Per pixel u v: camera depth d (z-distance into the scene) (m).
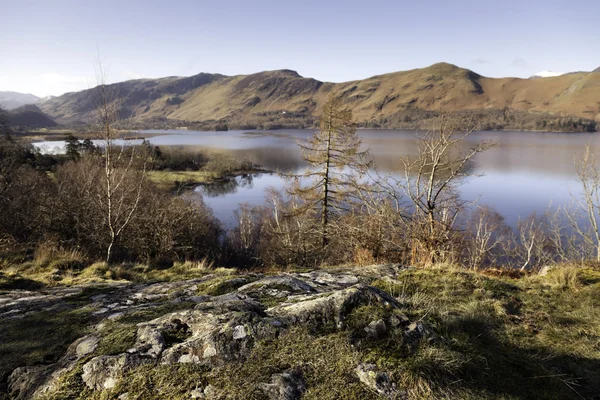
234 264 31.08
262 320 3.17
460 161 10.75
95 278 7.35
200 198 43.06
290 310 3.42
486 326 4.01
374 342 3.04
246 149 127.12
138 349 2.92
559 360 3.52
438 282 5.42
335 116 21.66
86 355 2.95
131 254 17.83
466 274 5.86
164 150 88.12
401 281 5.40
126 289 5.30
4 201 21.48
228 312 3.37
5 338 3.52
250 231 37.31
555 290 5.37
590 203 16.61
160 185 53.47
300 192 22.64
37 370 2.86
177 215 22.73
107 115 12.50
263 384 2.54
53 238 14.26
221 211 51.09
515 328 4.10
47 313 4.16
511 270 7.20
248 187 67.75
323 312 3.32
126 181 19.06
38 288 6.50
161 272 8.31
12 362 3.06
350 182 20.36
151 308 3.89
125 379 2.62
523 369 3.27
